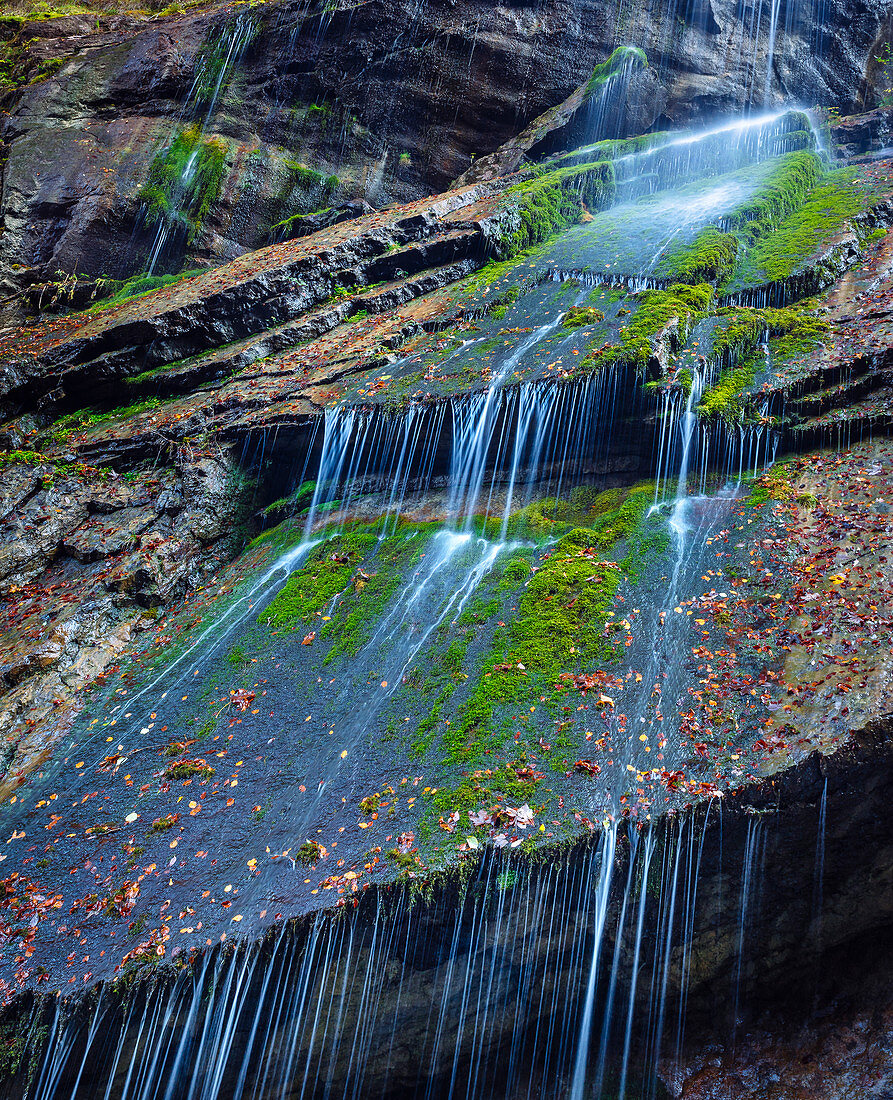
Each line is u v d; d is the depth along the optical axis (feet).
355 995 17.15
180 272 53.16
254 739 22.58
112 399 40.83
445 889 16.74
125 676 26.81
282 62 57.47
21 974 17.69
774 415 26.61
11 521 32.99
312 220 52.49
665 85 55.88
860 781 16.62
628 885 16.89
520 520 27.40
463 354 33.42
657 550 24.06
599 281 35.63
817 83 60.03
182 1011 17.03
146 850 20.11
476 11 55.98
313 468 32.48
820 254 33.76
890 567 20.58
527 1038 17.94
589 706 19.85
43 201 55.11
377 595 26.22
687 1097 17.03
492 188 49.57
